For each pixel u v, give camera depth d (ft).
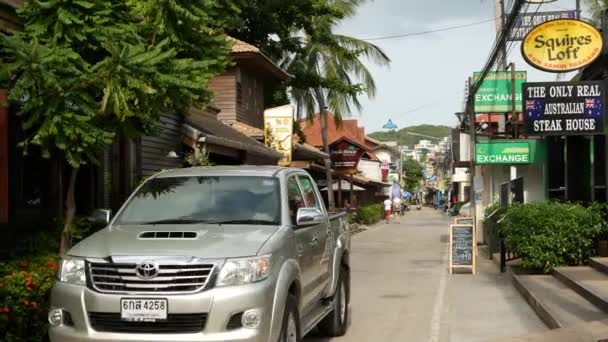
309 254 25.03
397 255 75.46
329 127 202.80
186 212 24.08
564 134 52.90
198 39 30.78
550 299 37.40
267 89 99.71
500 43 45.91
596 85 52.39
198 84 28.25
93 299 19.74
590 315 32.63
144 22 29.43
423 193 466.70
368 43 110.73
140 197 25.08
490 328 33.14
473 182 77.25
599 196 53.72
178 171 26.30
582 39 49.14
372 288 48.32
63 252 29.63
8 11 29.55
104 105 25.53
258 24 92.32
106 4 28.09
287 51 100.89
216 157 64.75
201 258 19.80
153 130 30.96
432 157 453.17
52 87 24.97
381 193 246.68
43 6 27.02
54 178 36.09
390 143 324.80
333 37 110.11
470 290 46.70
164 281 19.60
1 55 26.20
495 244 67.41
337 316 30.63
